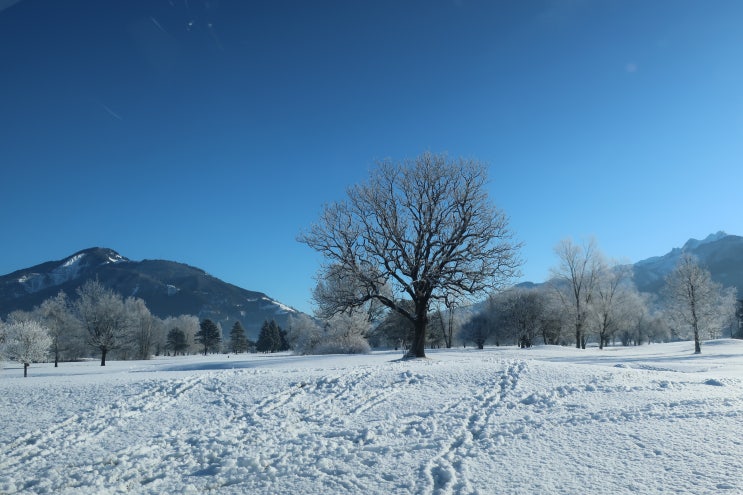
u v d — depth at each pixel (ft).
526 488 19.54
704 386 39.96
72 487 23.04
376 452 26.35
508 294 229.86
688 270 154.92
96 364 197.16
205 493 21.54
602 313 205.77
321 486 21.20
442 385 44.21
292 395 42.22
